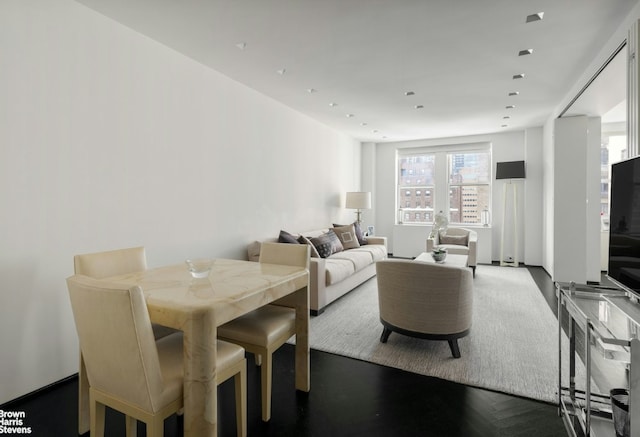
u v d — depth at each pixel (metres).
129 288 1.24
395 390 2.18
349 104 4.68
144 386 1.30
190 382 1.39
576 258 4.75
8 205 2.00
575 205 4.75
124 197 2.66
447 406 2.01
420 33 2.71
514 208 6.36
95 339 1.37
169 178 3.04
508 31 2.68
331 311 3.73
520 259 6.46
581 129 4.70
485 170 6.86
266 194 4.36
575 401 1.89
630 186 1.76
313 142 5.52
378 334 3.09
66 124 2.28
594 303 1.78
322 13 2.42
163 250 2.99
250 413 1.95
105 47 2.50
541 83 3.87
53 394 2.15
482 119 5.54
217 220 3.58
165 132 2.99
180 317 1.41
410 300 2.61
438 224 6.01
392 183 7.57
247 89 4.00
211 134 3.49
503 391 2.15
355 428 1.82
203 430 1.40
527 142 6.21
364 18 2.49
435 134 6.70
